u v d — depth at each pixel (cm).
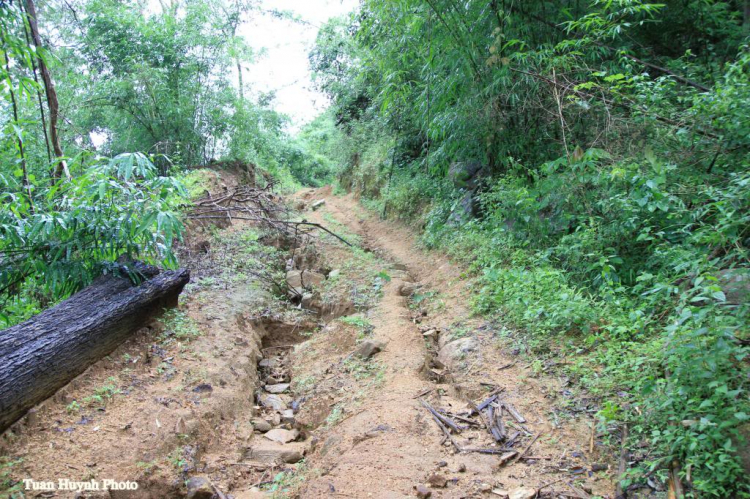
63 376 370
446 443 325
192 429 371
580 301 419
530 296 460
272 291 700
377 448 321
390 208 1085
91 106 1040
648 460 266
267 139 1368
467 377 404
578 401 340
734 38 602
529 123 626
